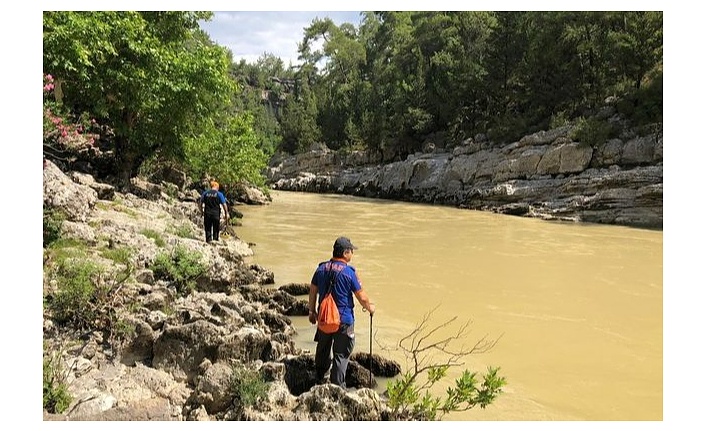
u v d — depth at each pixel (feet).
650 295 32.50
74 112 53.47
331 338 18.02
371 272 38.19
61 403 14.51
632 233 66.28
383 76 211.20
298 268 38.37
